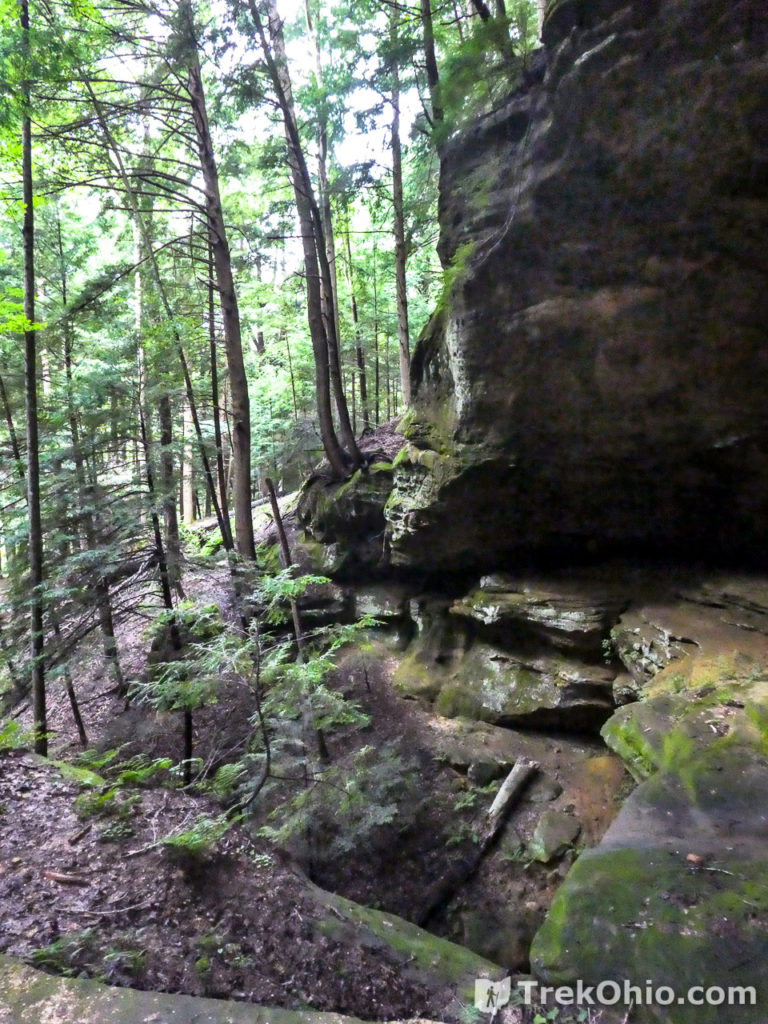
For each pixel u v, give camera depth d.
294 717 5.95
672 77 4.68
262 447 12.64
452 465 7.67
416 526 8.77
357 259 18.19
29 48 7.16
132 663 10.84
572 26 5.14
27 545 8.51
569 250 5.66
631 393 5.94
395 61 9.19
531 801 6.65
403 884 6.14
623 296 5.56
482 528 8.13
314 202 10.58
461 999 3.17
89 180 8.94
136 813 4.27
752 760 3.62
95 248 12.63
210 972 2.95
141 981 2.79
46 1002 2.46
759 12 4.25
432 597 9.75
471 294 6.42
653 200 5.10
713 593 6.39
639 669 6.30
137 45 8.72
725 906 2.46
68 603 7.80
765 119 4.45
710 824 3.12
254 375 16.55
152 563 7.77
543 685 7.54
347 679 9.52
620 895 2.62
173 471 8.89
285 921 3.55
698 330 5.36
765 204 4.70
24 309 7.47
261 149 11.96
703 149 4.73
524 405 6.61
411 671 9.29
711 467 6.04
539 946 2.47
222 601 9.71
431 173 10.62
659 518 6.89
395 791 6.98
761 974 2.14
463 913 5.86
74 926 3.06
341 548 10.95
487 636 8.57
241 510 9.73
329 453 11.27
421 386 8.83
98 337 8.96
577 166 5.31
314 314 10.99
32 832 3.95
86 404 7.61
